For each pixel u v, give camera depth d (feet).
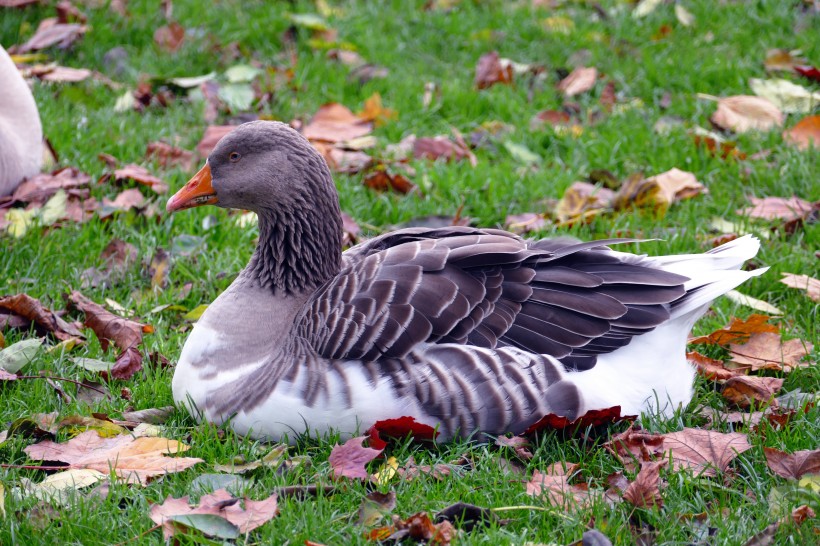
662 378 27.09
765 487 24.94
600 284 26.63
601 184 43.45
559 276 26.76
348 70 53.21
